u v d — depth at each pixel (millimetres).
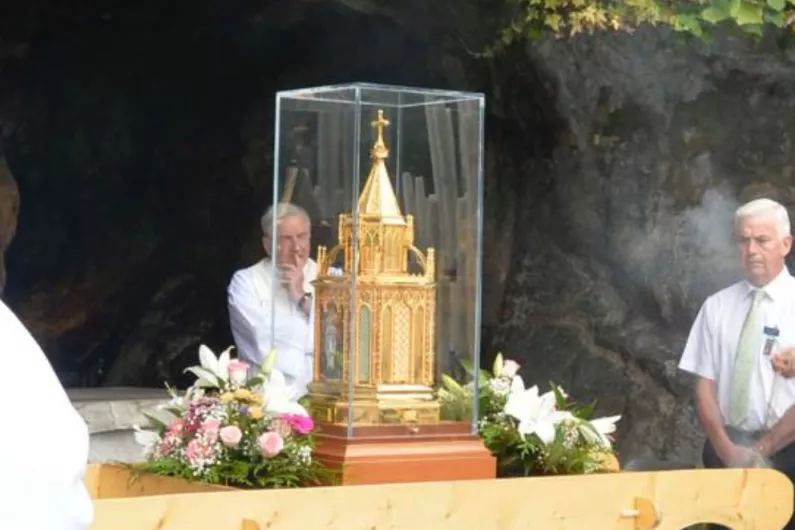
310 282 5168
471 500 4875
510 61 13961
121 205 20594
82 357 20922
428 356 5176
